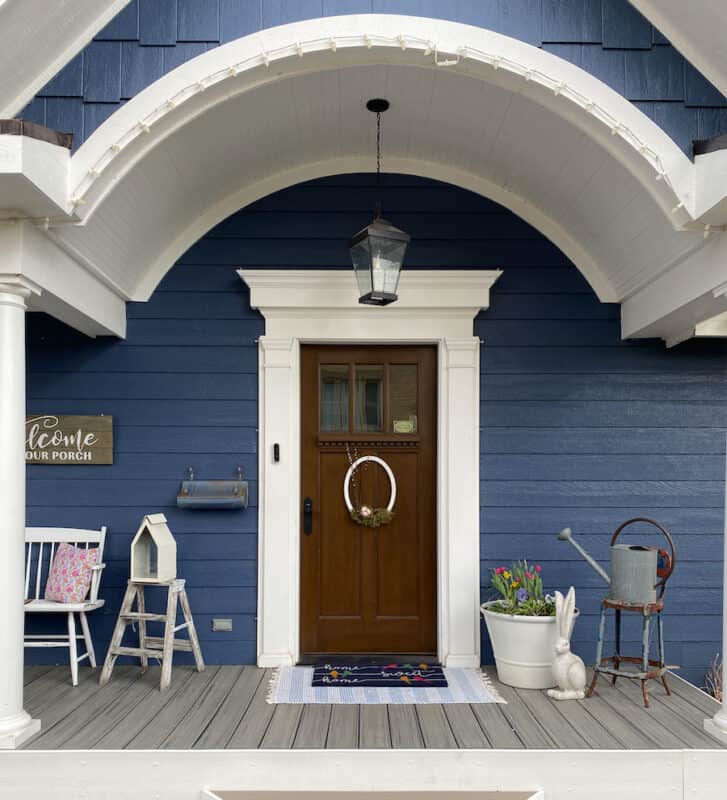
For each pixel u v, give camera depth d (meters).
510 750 3.32
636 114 3.48
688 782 3.31
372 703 3.94
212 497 4.62
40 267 3.52
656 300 4.25
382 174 4.81
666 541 4.73
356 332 4.75
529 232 4.82
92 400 4.75
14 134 2.95
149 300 4.79
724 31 3.27
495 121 4.07
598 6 3.53
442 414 4.78
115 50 3.46
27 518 4.71
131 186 3.79
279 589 4.65
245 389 4.77
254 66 3.45
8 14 2.95
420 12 3.48
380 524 4.83
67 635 4.68
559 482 4.77
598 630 4.69
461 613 4.66
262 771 3.30
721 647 4.70
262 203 4.80
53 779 3.27
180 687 4.19
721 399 4.78
